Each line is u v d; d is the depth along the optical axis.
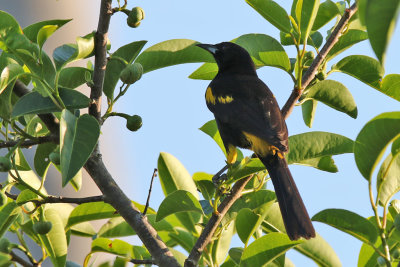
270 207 8.16
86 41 7.66
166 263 7.77
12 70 7.17
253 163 7.93
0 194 7.49
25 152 12.72
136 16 7.84
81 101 7.56
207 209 8.39
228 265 8.74
